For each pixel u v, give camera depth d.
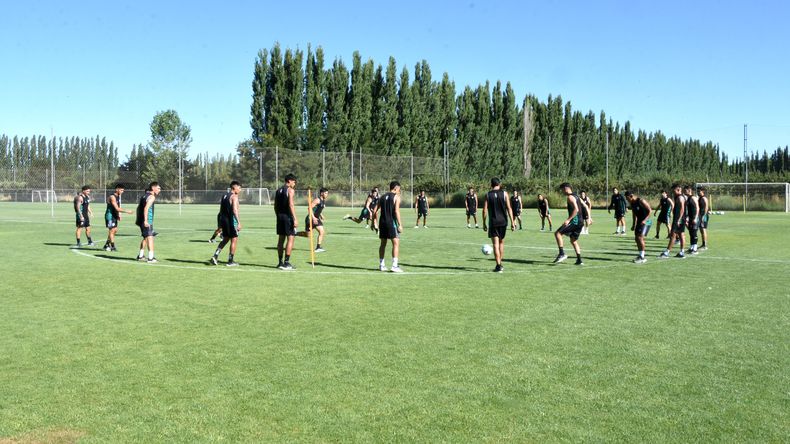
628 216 41.47
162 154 72.56
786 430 4.48
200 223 31.22
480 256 16.22
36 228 26.81
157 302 9.39
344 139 67.81
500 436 4.38
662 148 88.56
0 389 5.33
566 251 17.66
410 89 70.31
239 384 5.48
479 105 72.00
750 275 12.51
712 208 51.59
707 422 4.63
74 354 6.43
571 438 4.34
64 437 4.34
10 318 8.20
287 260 13.30
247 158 58.12
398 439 4.32
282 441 4.28
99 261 14.72
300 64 65.62
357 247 18.66
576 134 75.62
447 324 7.86
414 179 61.34
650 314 8.48
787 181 53.44
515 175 71.62
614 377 5.69
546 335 7.27
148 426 4.53
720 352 6.53
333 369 5.92
